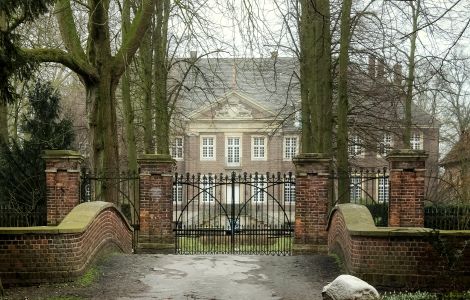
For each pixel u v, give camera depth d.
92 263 10.39
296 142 50.44
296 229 13.92
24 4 8.87
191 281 9.57
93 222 10.41
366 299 7.00
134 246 14.68
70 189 13.86
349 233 9.46
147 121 21.89
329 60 18.89
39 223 15.52
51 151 13.82
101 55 15.16
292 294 8.70
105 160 15.17
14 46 8.46
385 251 9.03
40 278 9.14
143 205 14.58
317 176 13.91
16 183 16.67
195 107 49.94
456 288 8.41
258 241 20.59
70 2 15.39
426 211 15.34
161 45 20.84
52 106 18.47
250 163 50.88
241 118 50.59
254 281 9.62
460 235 8.75
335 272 10.31
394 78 21.77
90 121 15.23
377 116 23.58
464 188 19.23
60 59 13.84
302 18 18.59
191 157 51.00
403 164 13.73
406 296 8.07
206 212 38.50
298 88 26.62
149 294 8.64
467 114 27.97
